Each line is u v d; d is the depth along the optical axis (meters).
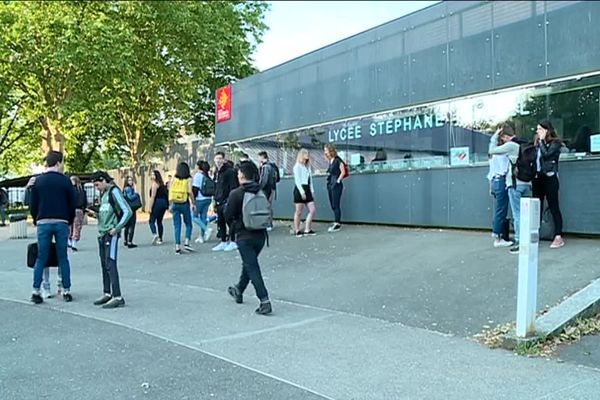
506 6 11.62
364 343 6.37
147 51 27.30
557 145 9.66
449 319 7.15
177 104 30.22
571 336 6.32
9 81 24.58
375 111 14.52
